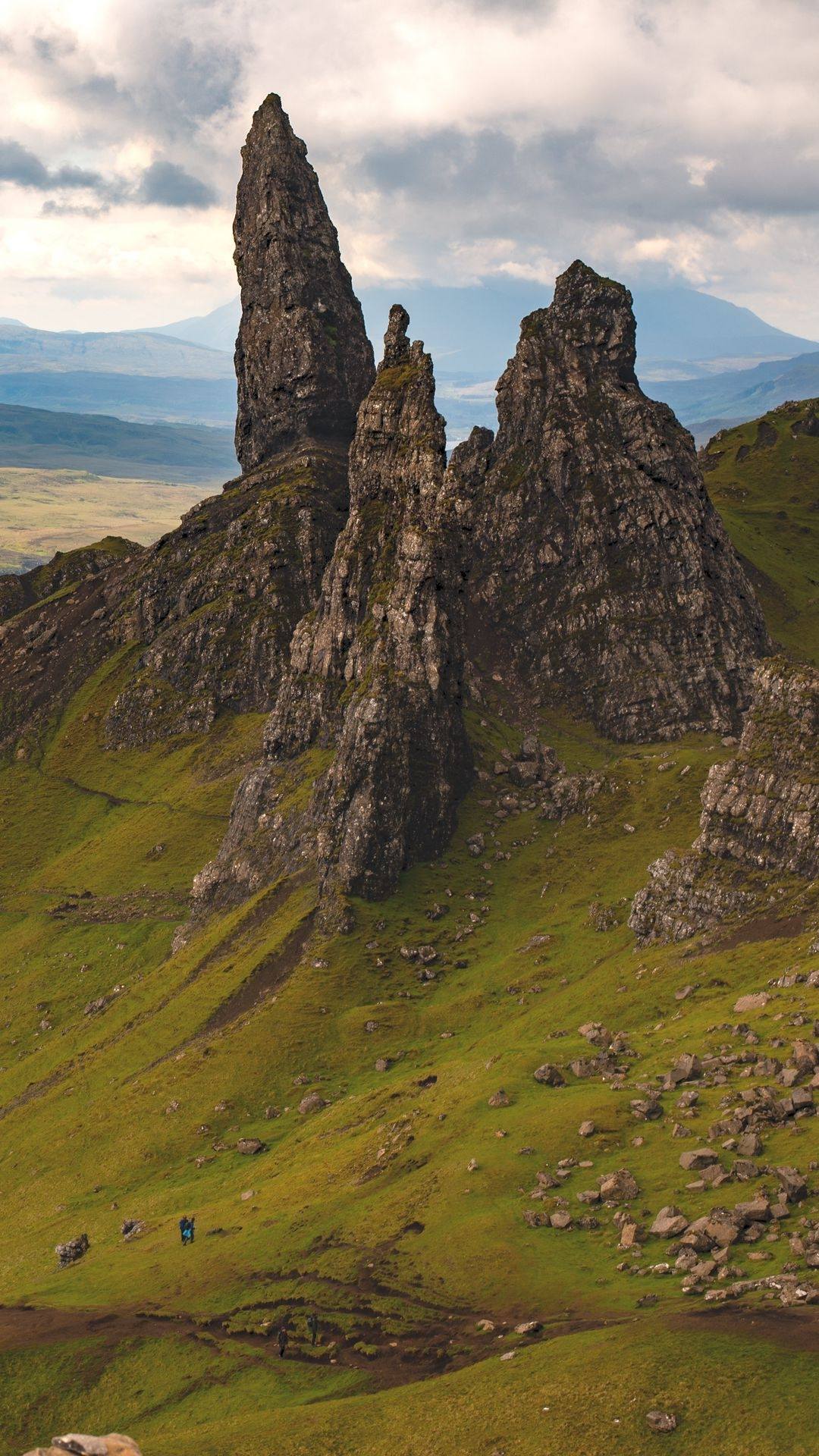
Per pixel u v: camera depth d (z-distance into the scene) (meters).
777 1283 71.38
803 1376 62.56
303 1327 90.31
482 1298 85.12
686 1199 88.38
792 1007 121.69
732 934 157.88
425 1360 80.56
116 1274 115.44
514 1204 96.50
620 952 176.12
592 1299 79.19
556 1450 62.66
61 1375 94.25
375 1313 88.44
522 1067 127.19
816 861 158.75
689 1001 142.88
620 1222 88.94
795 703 174.62
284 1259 102.62
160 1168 161.50
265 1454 70.38
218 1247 111.44
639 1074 117.94
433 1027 177.25
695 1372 65.12
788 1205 82.75
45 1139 179.62
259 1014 189.00
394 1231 99.44
